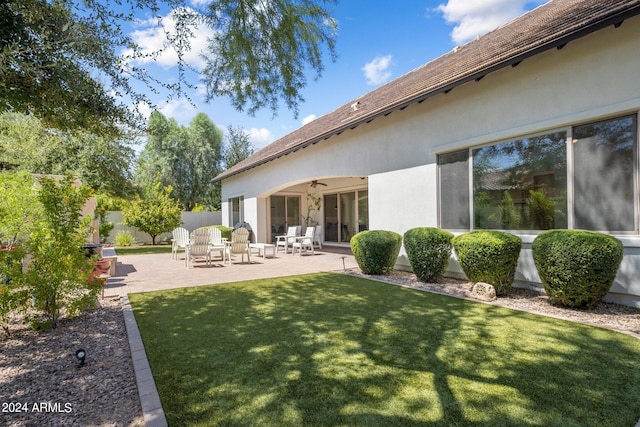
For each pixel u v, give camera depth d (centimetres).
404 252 893
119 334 449
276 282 784
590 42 540
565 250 495
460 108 749
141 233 2188
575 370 316
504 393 278
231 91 583
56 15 396
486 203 705
